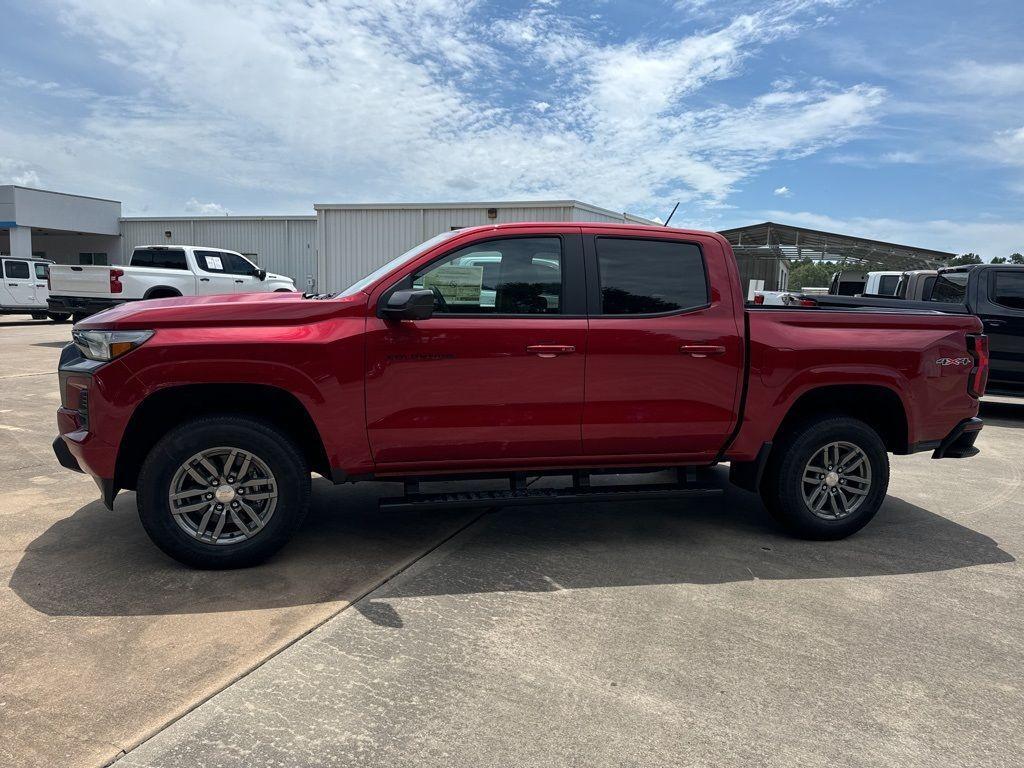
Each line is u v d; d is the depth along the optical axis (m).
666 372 3.90
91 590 3.31
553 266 3.85
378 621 3.09
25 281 20.11
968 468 6.30
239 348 3.39
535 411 3.78
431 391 3.64
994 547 4.23
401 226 18.08
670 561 3.88
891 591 3.55
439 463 3.79
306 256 27.98
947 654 2.93
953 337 4.30
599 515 4.70
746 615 3.24
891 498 5.28
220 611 3.14
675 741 2.32
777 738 2.35
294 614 3.13
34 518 4.27
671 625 3.12
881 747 2.32
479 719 2.41
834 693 2.62
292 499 3.59
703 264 4.04
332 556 3.82
